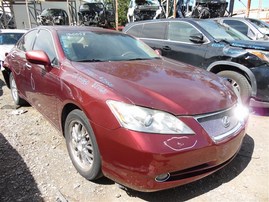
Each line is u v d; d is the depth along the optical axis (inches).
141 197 114.5
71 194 115.4
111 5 819.4
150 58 162.4
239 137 119.1
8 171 130.4
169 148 96.7
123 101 102.7
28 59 143.1
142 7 620.1
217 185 123.3
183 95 111.0
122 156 100.2
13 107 221.9
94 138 109.8
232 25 366.0
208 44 228.4
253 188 121.6
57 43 149.4
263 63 199.3
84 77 121.7
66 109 133.5
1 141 161.0
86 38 159.5
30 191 116.3
